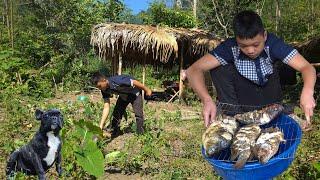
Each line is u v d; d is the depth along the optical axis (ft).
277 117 12.12
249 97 12.83
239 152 10.51
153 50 45.29
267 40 11.98
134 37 45.52
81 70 57.57
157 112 40.93
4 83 49.08
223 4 71.82
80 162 18.72
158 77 61.62
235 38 11.89
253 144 10.69
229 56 12.54
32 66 59.98
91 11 76.64
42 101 44.62
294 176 19.86
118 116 29.94
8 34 83.92
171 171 22.24
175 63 53.78
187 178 21.63
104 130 31.22
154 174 22.38
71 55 66.54
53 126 18.61
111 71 54.90
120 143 28.40
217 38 49.75
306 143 25.64
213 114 11.92
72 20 75.00
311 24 86.22
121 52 47.26
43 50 62.59
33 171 19.86
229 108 12.73
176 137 29.73
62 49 71.10
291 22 87.66
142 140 26.45
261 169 10.47
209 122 11.91
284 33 84.02
